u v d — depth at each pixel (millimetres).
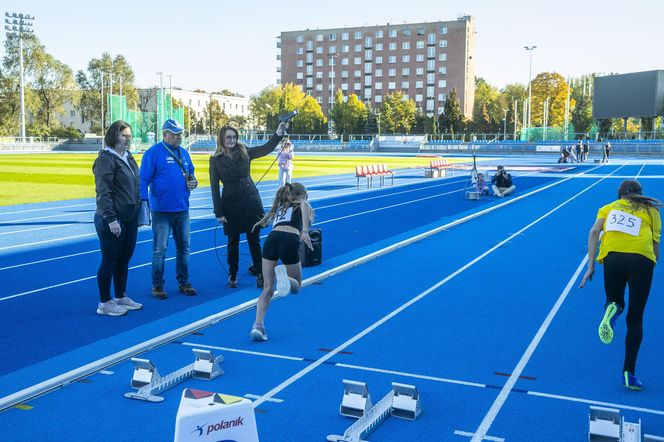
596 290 8867
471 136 92688
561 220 16906
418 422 4660
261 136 104188
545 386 5348
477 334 6805
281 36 142125
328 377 5531
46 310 7703
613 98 78875
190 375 5555
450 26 129000
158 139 80438
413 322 7258
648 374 5633
